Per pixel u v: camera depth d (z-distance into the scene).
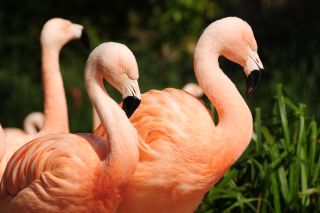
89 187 6.34
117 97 16.02
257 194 8.63
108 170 6.29
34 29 19.66
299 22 18.77
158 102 6.93
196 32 19.33
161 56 19.81
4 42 19.62
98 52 6.42
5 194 6.78
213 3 19.47
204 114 6.90
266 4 20.17
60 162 6.34
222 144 6.85
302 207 8.38
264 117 9.11
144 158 6.66
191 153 6.70
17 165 6.65
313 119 8.91
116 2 19.73
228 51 7.10
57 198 6.37
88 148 6.42
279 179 8.49
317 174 8.52
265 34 18.53
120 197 6.44
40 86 18.64
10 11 19.78
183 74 17.94
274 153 8.63
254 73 7.09
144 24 19.92
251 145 9.57
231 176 8.62
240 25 7.07
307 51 16.28
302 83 13.45
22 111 17.73
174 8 18.95
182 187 6.77
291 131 9.73
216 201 8.79
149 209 6.88
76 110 16.11
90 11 19.77
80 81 17.56
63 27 9.52
